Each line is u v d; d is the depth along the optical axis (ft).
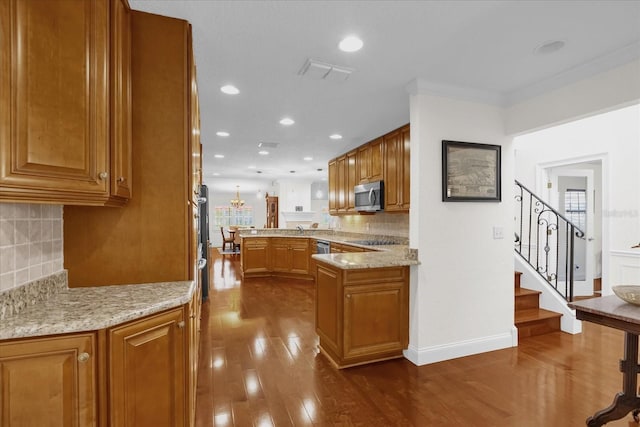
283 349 9.63
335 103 10.12
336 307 8.51
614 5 5.40
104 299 4.64
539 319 10.73
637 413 6.31
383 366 8.57
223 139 14.94
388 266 8.46
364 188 14.46
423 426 6.12
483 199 9.33
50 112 3.79
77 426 3.75
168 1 5.25
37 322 3.73
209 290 17.01
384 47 6.79
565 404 6.82
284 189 32.37
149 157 5.54
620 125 13.23
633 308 5.75
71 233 5.25
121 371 4.03
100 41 4.28
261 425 6.14
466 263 9.23
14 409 3.55
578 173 15.75
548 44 6.70
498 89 9.16
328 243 17.29
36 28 3.69
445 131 8.91
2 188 3.46
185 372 4.94
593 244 16.49
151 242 5.57
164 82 5.60
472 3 5.36
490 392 7.29
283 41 6.54
